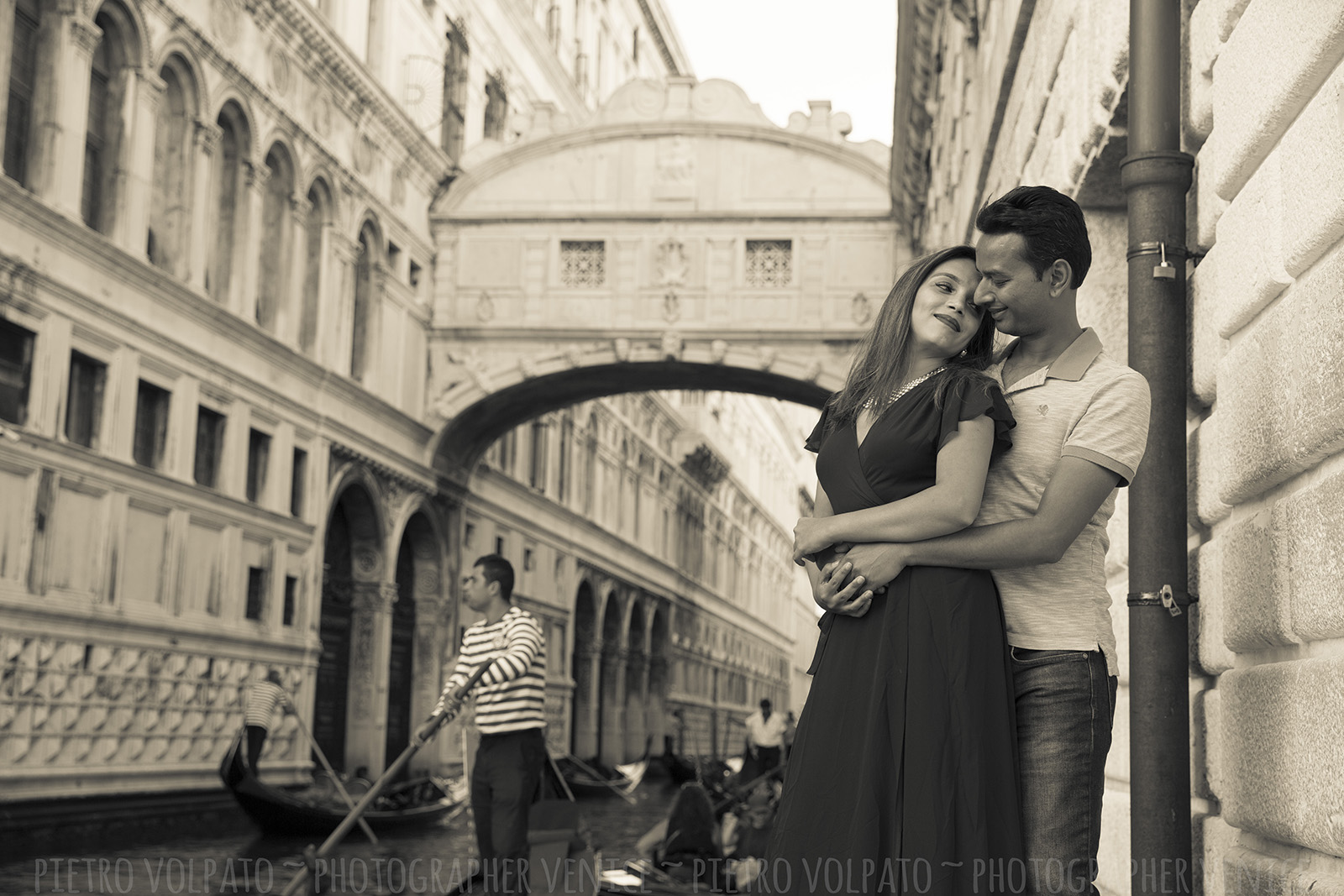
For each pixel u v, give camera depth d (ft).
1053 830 7.77
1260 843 9.88
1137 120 11.96
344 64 64.80
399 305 74.54
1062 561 8.16
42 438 41.98
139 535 48.14
